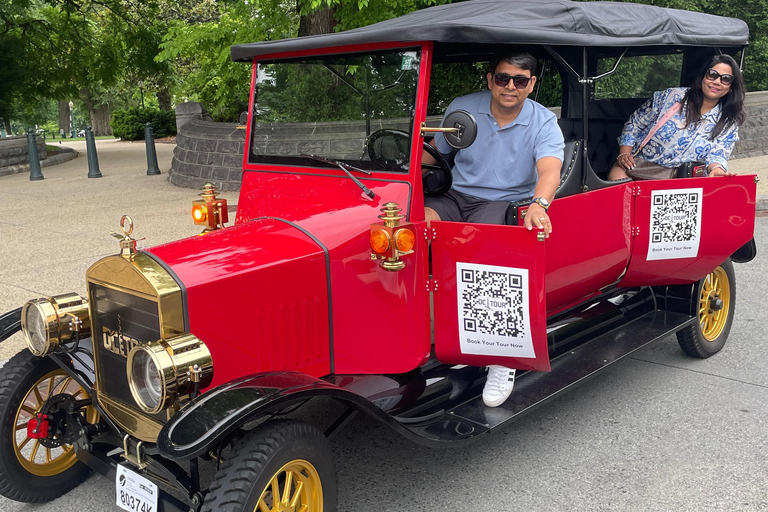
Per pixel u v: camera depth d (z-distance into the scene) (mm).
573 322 4004
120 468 2734
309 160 3424
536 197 2945
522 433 3748
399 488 3234
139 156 18344
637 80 4852
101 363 2854
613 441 3621
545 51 4309
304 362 2926
